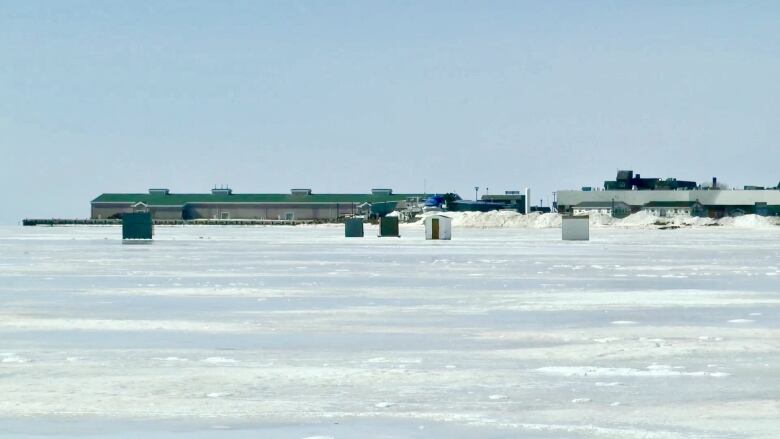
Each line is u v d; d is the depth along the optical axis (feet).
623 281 135.64
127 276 146.30
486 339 76.07
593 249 248.73
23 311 97.35
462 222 644.69
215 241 324.60
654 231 509.35
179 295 114.83
